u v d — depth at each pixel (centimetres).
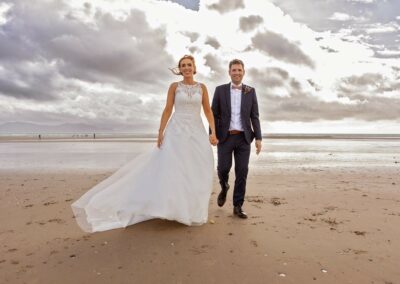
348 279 285
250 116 476
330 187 705
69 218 468
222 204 493
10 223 447
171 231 400
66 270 305
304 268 306
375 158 1361
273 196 614
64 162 1200
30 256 336
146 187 398
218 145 475
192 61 426
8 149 2014
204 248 351
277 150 1884
